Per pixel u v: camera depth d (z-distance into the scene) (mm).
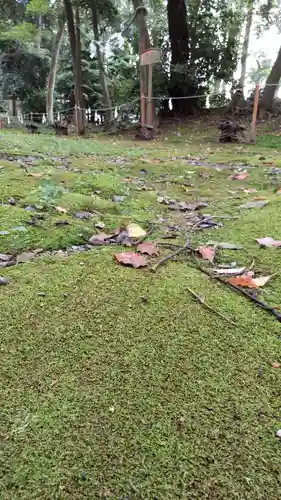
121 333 1068
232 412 825
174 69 10844
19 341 1024
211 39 11289
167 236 1854
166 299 1240
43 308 1171
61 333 1061
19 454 717
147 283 1339
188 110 11391
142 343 1031
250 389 890
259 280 1373
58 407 820
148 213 2318
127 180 3297
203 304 1222
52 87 13398
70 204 2252
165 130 9898
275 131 8367
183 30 10938
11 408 815
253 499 658
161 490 665
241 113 9859
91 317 1136
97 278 1365
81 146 5348
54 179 2922
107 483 672
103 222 2012
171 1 10672
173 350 1009
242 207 2404
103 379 903
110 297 1242
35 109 16969
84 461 708
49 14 14516
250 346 1039
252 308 1221
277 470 707
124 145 6645
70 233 1769
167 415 810
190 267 1496
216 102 12195
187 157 4973
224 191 3018
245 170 3863
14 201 2230
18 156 3967
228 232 1920
